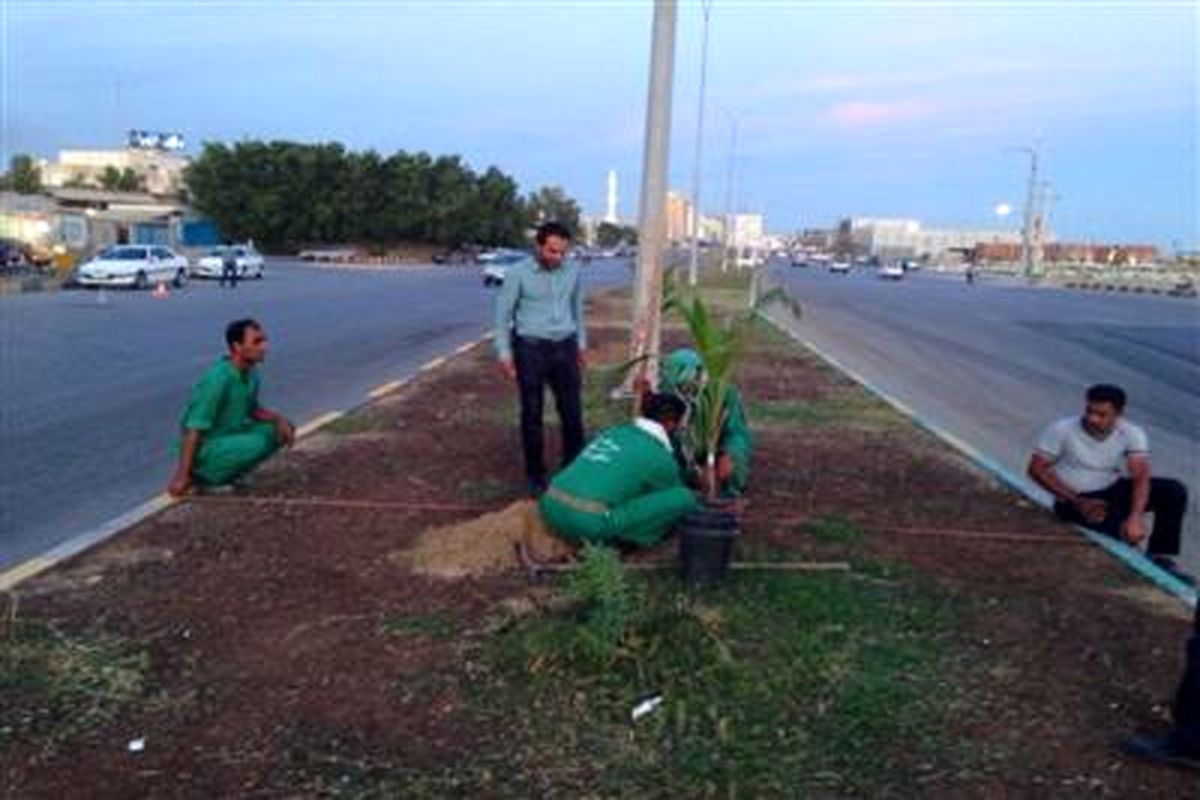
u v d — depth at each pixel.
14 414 13.59
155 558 7.05
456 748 4.61
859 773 4.46
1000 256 163.00
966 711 5.01
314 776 4.40
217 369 8.63
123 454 11.15
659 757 4.55
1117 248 157.00
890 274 95.25
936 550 7.59
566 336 9.04
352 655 5.51
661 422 7.04
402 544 7.38
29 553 7.63
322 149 103.88
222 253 54.78
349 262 96.94
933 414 15.71
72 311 32.47
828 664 5.44
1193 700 4.53
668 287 9.43
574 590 5.73
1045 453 8.48
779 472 9.98
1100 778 4.47
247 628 5.86
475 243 121.56
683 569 6.48
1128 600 6.66
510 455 10.44
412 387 15.71
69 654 5.52
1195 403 18.56
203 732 4.75
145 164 145.88
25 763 4.49
